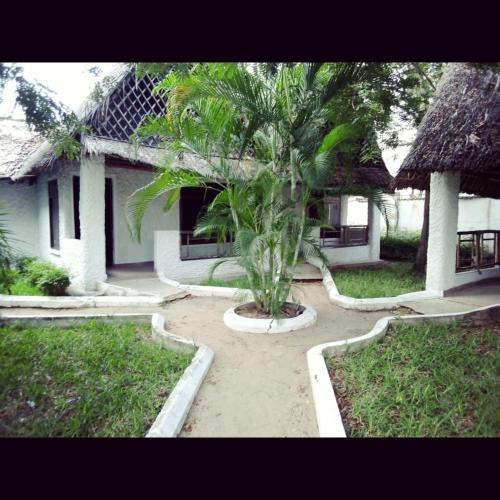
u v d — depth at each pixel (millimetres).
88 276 8133
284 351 4836
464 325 5496
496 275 9023
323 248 12031
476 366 4055
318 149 5195
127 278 8734
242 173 6141
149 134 5621
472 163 5926
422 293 7266
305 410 3480
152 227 10930
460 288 7844
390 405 3291
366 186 5438
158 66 4258
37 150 10445
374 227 13352
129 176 10438
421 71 8109
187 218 11109
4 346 4727
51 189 10641
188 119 5305
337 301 7090
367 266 11977
